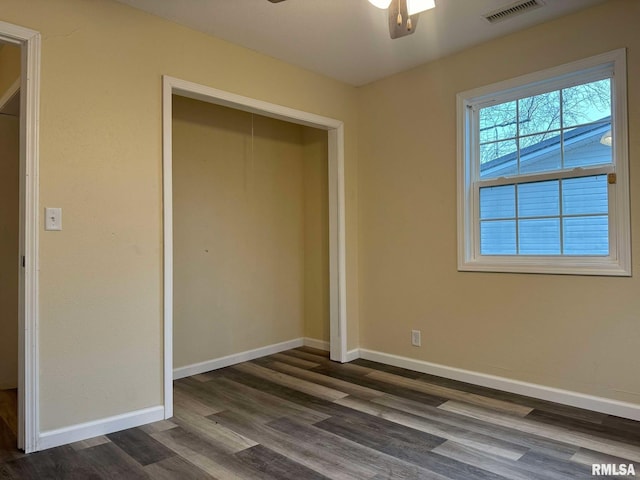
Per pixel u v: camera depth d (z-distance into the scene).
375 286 3.97
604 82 2.79
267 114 3.45
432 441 2.37
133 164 2.62
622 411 2.64
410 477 2.01
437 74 3.50
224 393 3.18
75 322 2.39
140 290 2.63
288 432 2.50
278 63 3.44
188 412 2.81
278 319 4.40
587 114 2.86
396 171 3.79
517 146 3.17
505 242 3.22
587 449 2.25
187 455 2.23
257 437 2.44
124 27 2.61
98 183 2.48
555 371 2.92
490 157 3.32
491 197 3.30
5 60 3.19
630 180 2.62
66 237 2.37
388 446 2.31
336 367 3.81
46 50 2.32
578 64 2.80
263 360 4.08
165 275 2.73
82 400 2.41
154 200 2.71
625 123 2.62
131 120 2.62
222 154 3.94
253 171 4.20
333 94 3.87
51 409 2.31
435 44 3.23
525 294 3.05
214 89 3.02
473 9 2.74
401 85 3.74
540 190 3.05
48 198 2.31
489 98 3.29
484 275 3.26
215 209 3.88
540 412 2.74
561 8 2.75
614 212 2.71
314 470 2.08
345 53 3.35
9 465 2.13
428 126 3.56
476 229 3.37
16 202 3.58
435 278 3.54
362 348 4.09
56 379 2.32
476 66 3.27
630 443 2.31
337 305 4.00
